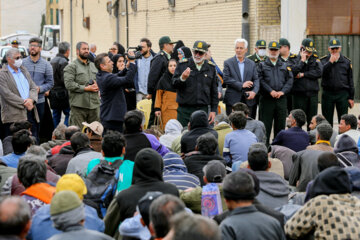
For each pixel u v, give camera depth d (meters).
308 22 15.95
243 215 4.55
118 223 5.66
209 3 19.66
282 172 7.25
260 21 16.95
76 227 4.32
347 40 15.60
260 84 12.00
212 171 5.75
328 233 4.70
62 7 37.47
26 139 7.46
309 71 12.50
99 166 6.38
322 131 7.61
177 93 10.94
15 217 3.93
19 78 11.85
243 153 8.19
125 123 7.53
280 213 4.94
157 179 5.61
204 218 3.08
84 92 12.32
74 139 7.38
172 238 3.15
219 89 13.02
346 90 12.76
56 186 5.45
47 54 38.84
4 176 6.82
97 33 30.95
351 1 15.43
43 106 12.95
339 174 4.86
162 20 23.41
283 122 12.16
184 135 7.98
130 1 26.47
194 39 20.89
